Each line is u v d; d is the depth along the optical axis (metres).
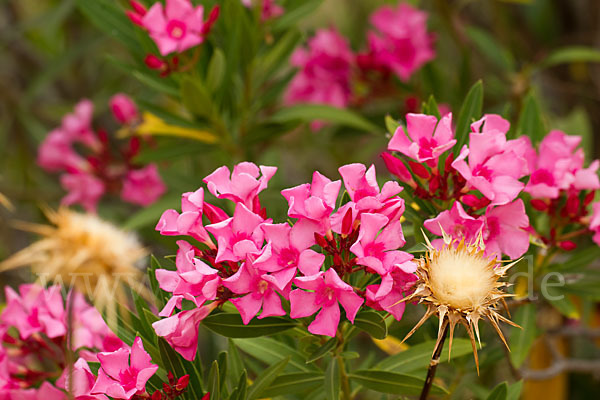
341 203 1.22
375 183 1.18
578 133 1.54
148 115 1.56
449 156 1.24
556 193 1.28
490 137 1.21
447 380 1.44
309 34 1.78
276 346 1.30
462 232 1.21
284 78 1.55
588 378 1.60
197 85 1.44
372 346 1.63
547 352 1.53
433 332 1.36
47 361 1.34
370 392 1.52
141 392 1.20
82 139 1.78
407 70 1.66
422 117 1.23
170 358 1.22
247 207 1.20
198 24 1.39
